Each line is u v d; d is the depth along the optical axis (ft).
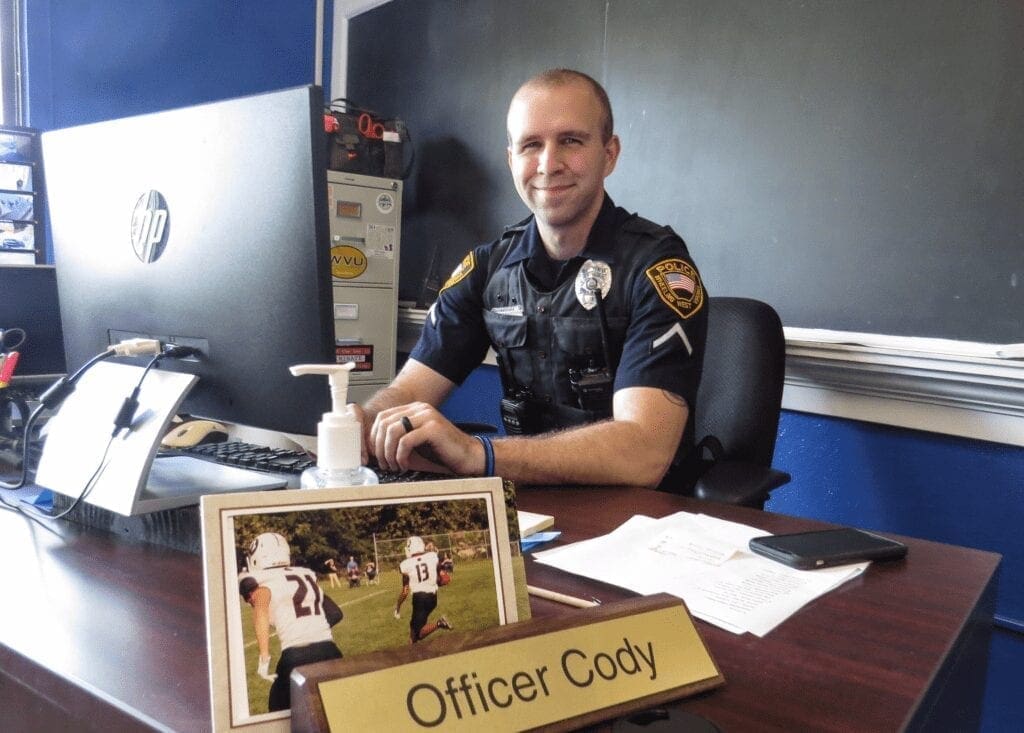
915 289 5.52
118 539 2.49
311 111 2.33
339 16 10.02
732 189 6.48
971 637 2.16
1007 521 5.27
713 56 6.51
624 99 7.19
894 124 5.53
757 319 4.97
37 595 2.03
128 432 2.48
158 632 1.82
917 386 5.40
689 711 1.57
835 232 5.89
